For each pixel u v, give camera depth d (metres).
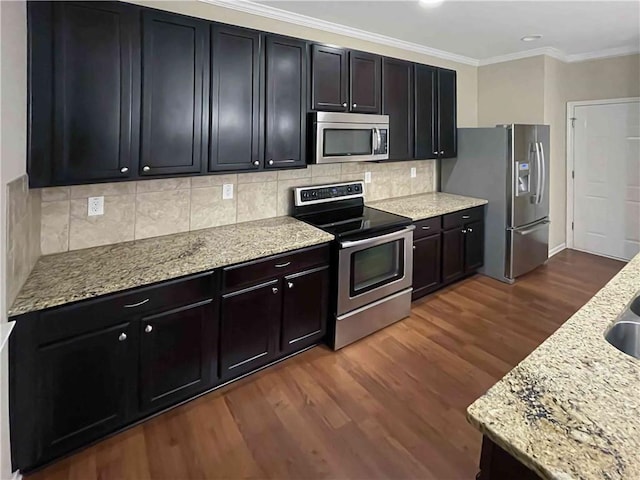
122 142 1.98
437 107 3.83
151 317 1.92
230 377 2.31
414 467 1.76
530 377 1.02
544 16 3.13
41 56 1.72
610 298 1.58
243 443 1.90
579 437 0.80
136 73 1.99
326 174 3.42
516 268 4.01
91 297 1.71
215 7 2.64
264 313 2.38
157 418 2.06
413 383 2.38
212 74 2.26
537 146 4.05
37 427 1.65
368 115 3.06
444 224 3.64
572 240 5.02
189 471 1.74
